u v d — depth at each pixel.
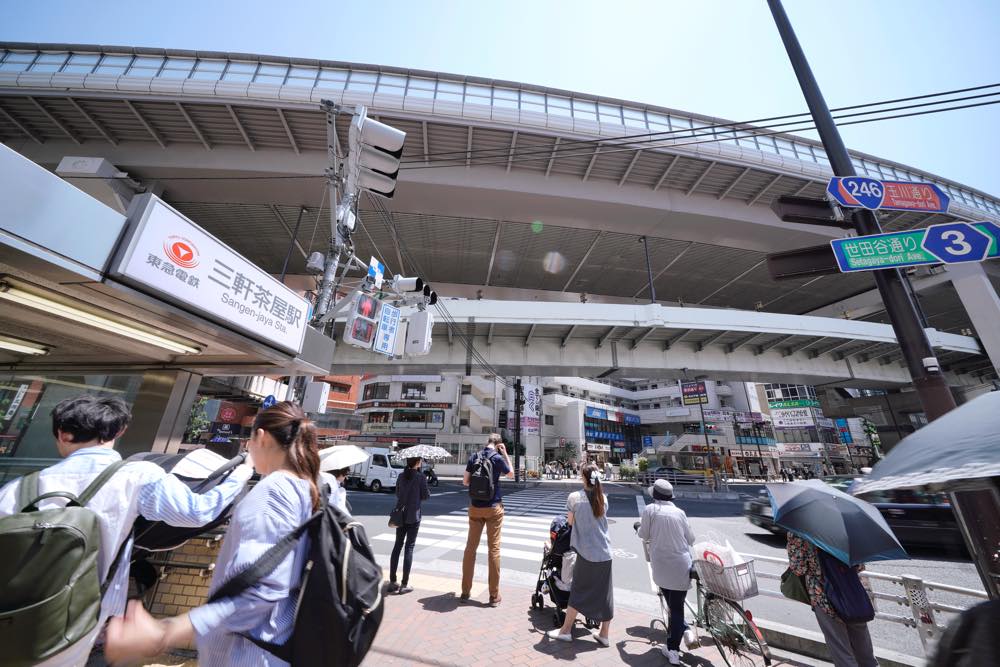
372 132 5.27
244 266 3.80
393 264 22.75
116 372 5.11
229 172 15.72
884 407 24.81
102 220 2.67
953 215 19.88
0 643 1.16
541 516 11.62
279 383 17.33
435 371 17.94
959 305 23.27
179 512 1.75
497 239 20.25
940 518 7.55
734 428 40.88
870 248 4.24
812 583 2.66
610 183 17.66
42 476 1.56
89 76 13.69
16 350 4.75
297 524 1.32
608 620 3.45
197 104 14.17
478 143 16.31
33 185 2.29
